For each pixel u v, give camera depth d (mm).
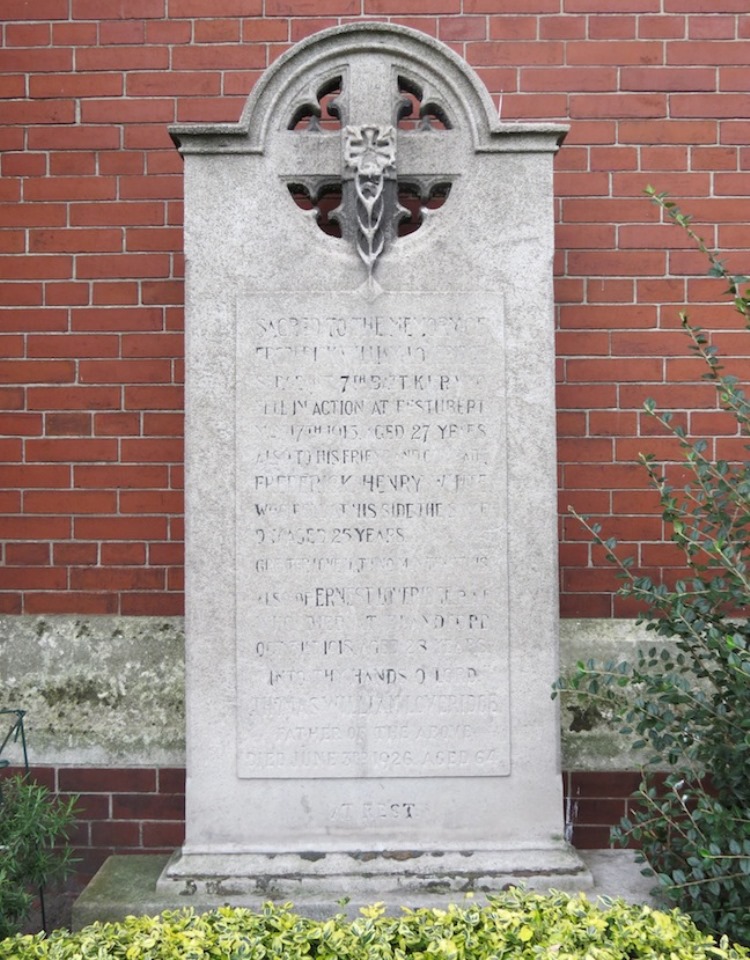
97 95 4555
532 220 3838
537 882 3596
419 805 3768
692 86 4535
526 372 3822
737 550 3621
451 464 3816
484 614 3801
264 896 3555
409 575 3799
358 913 3486
